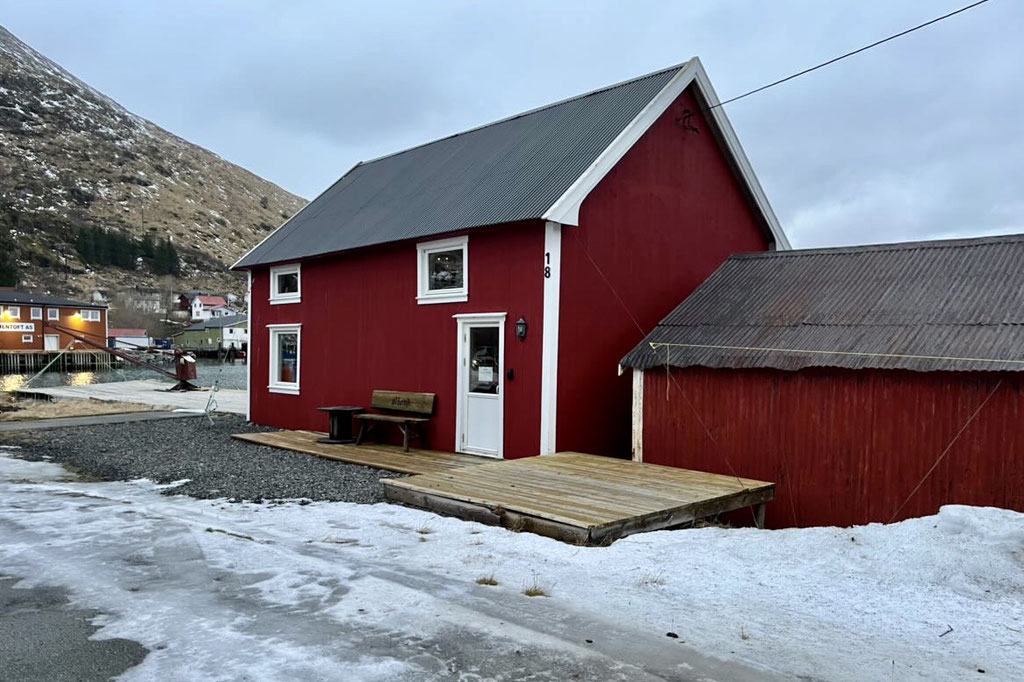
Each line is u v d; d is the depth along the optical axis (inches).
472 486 311.7
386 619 170.4
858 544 220.5
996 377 305.4
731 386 386.3
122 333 3403.1
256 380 663.1
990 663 144.3
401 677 138.5
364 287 542.6
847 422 347.6
